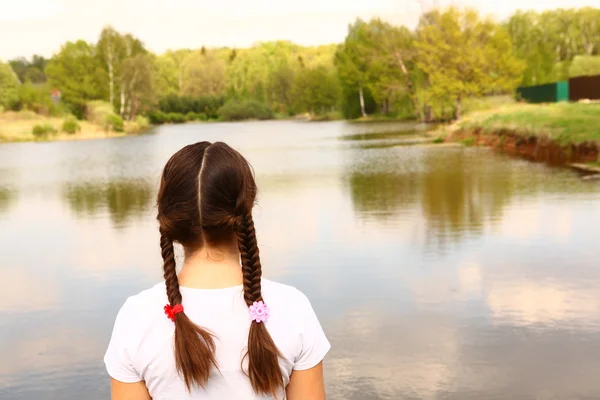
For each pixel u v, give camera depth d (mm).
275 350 1307
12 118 53000
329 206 11539
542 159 18734
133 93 64938
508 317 5121
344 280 6383
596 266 6633
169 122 76312
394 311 5352
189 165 1328
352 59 65688
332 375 4109
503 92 43844
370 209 10984
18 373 4305
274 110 83562
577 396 3729
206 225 1315
